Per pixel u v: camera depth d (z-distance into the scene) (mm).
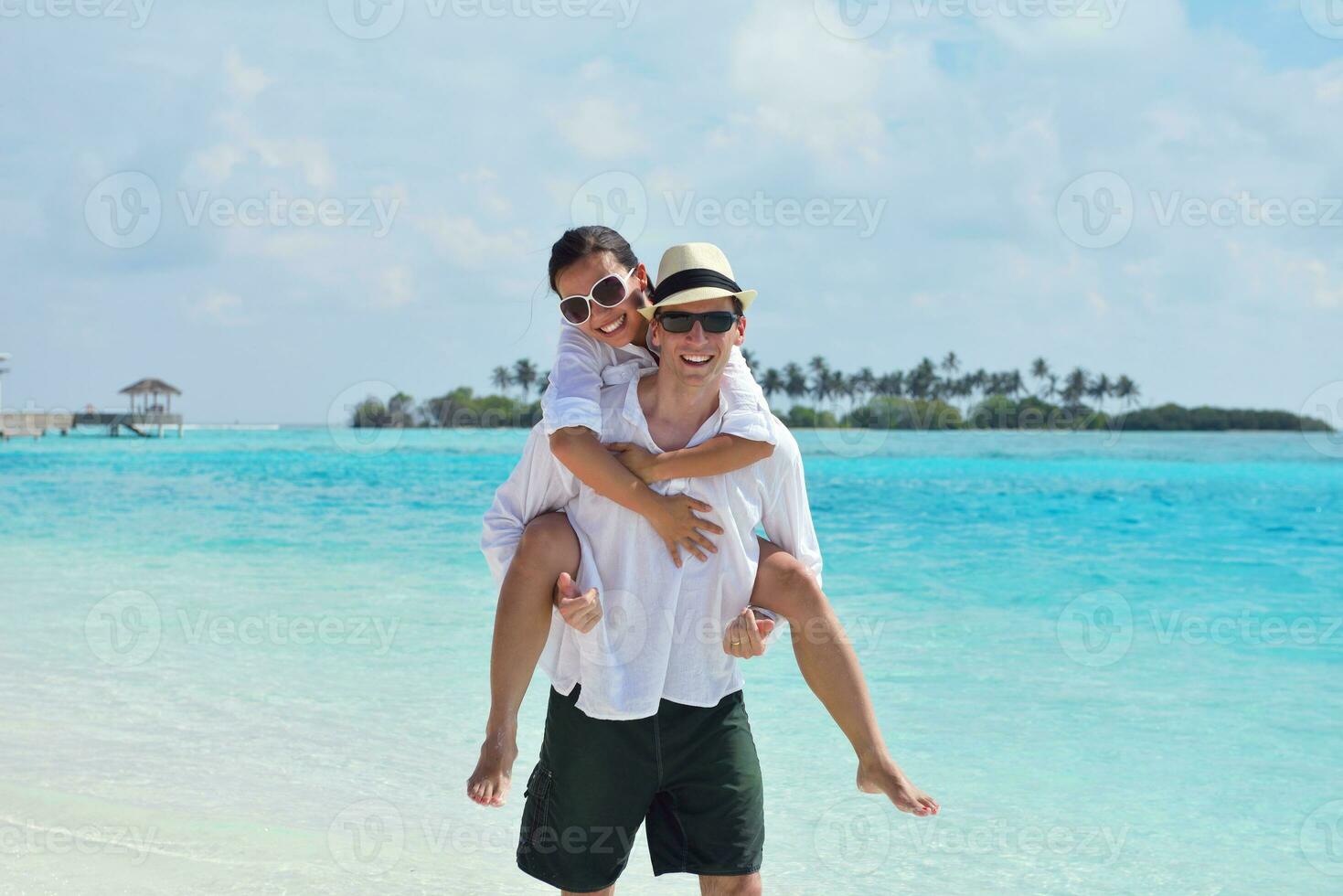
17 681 6008
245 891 3494
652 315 2857
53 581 9375
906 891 3561
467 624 7480
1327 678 6082
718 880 2887
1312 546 11914
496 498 3002
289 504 17172
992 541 12258
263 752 4832
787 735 5070
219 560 10594
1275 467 32250
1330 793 4395
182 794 4336
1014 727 5242
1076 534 13086
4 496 19250
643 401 2912
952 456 39938
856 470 30375
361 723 5262
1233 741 5027
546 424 2834
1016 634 7262
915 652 6719
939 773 4633
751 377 2969
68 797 4273
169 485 22109
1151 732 5121
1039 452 43625
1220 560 10656
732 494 2834
